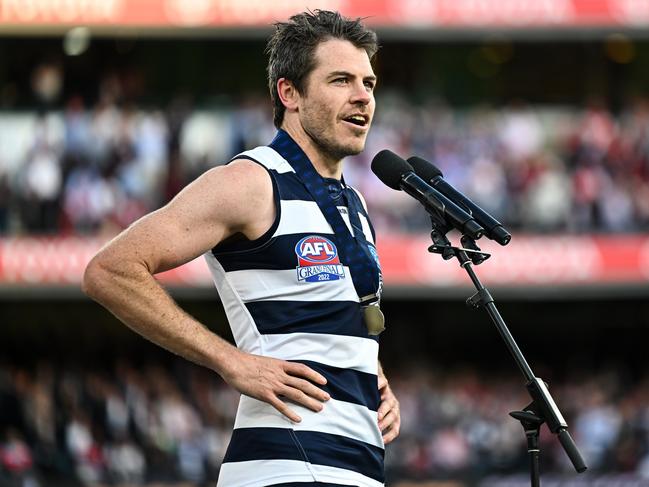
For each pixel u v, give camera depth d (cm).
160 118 2689
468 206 740
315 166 695
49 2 2650
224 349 645
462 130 2814
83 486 2395
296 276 661
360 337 673
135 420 2508
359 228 700
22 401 2442
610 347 3391
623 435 2641
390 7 2723
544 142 2947
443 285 2655
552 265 2677
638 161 2797
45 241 2567
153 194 2627
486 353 3350
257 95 2898
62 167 2603
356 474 655
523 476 2580
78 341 3103
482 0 2741
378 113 2819
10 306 3103
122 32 2712
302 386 644
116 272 630
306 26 700
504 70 3319
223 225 650
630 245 2695
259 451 653
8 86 2911
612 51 3341
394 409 714
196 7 2680
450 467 2583
